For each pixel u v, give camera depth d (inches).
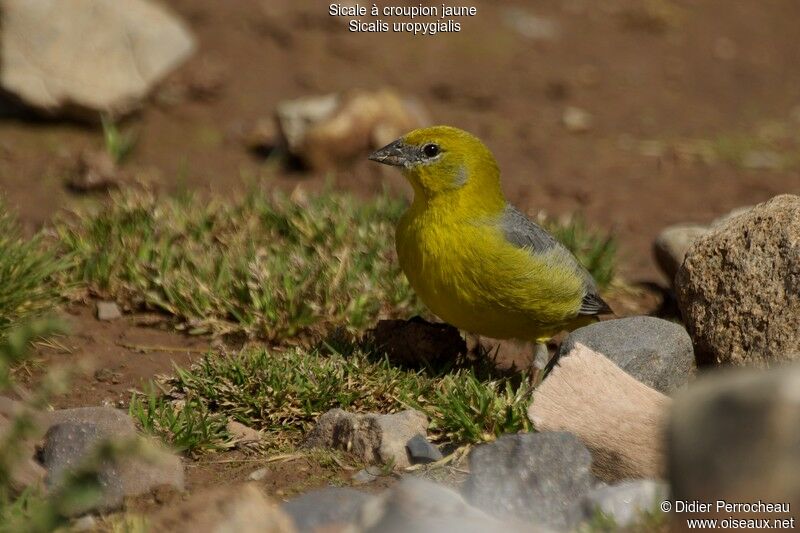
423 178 414.3
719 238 410.9
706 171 724.0
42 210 572.4
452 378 389.1
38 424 321.7
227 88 786.8
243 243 502.9
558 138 761.0
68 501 268.8
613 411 345.7
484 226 409.1
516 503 313.0
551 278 412.5
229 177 653.3
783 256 391.2
